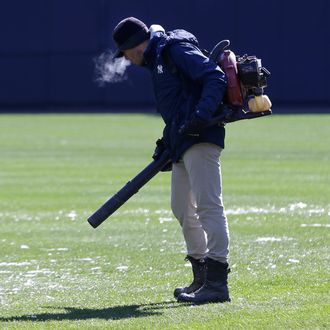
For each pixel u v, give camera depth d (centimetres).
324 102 14588
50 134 10994
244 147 8962
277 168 7019
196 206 2631
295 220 4359
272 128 11431
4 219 4706
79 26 15050
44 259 3472
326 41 14462
